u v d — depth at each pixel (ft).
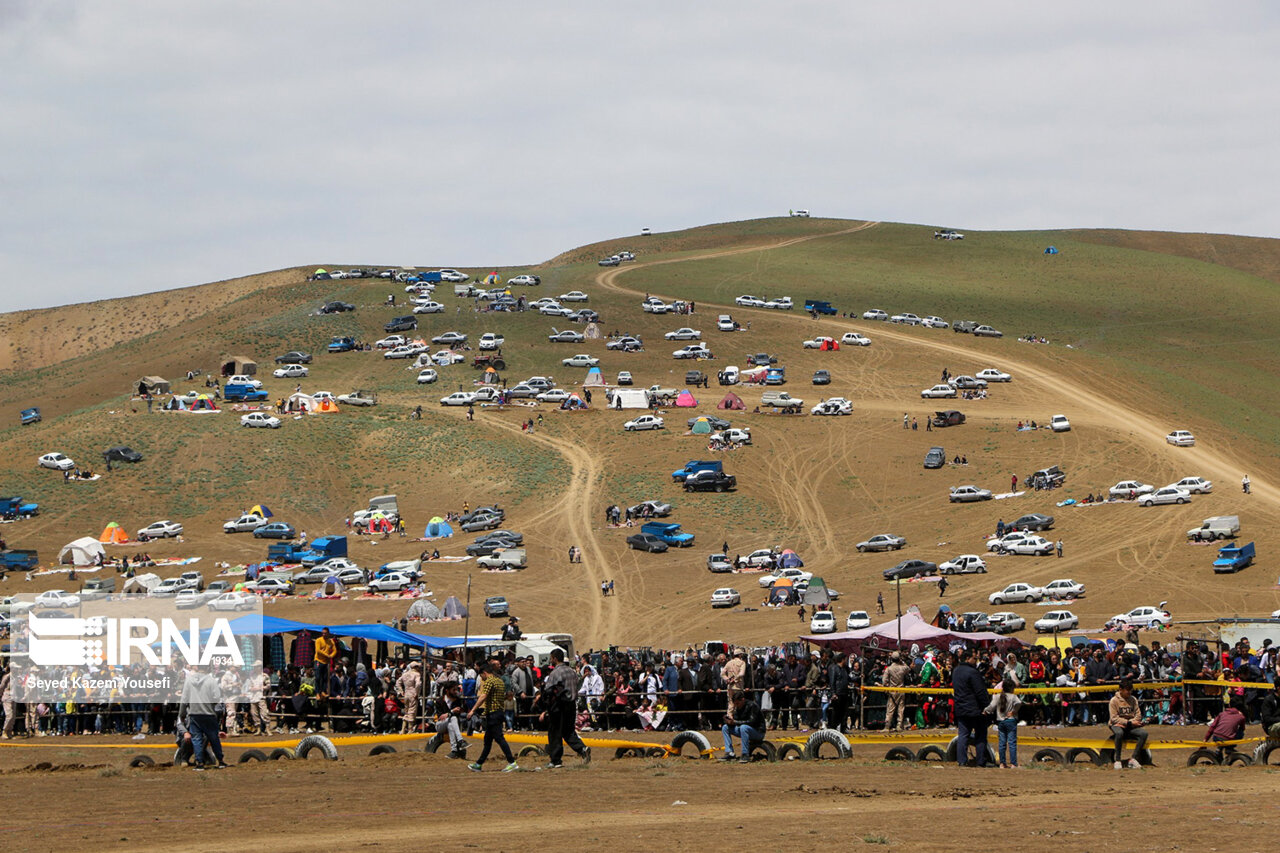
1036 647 134.41
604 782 65.82
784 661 121.08
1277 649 117.39
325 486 412.16
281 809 56.03
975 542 333.83
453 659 136.98
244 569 338.75
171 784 67.46
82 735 110.63
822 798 58.13
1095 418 453.17
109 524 383.45
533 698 102.68
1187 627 238.89
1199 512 337.31
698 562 331.57
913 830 46.55
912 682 109.09
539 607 292.40
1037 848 41.98
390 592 309.83
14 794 63.52
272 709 112.47
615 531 360.89
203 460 428.97
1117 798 56.49
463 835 47.34
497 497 398.42
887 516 364.79
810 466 409.90
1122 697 74.95
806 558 333.83
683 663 129.18
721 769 72.64
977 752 74.54
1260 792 58.34
